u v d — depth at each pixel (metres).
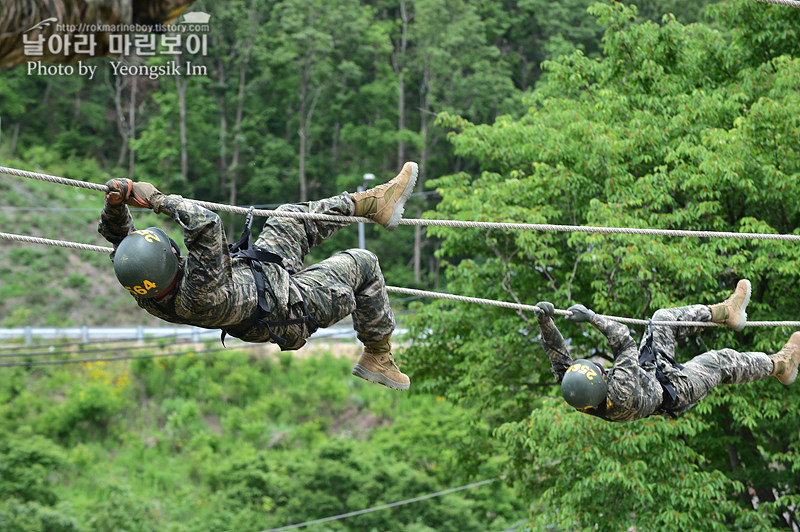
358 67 89.56
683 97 19.70
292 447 39.53
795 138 17.66
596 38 95.50
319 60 86.88
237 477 33.66
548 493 18.55
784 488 19.61
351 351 48.59
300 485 31.83
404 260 79.69
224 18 84.81
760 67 19.69
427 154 87.00
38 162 78.38
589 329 19.36
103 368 42.94
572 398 8.31
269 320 6.71
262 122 86.56
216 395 43.09
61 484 34.31
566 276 20.20
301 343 7.04
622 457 16.98
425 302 23.73
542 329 8.66
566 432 16.80
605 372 8.65
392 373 8.03
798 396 16.94
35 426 38.19
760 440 20.19
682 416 16.81
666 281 18.12
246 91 87.75
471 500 31.52
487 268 21.52
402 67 93.19
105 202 6.52
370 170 85.94
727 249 18.73
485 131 22.67
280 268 6.86
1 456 32.78
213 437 39.53
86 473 35.62
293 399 43.19
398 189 7.76
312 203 7.54
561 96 23.88
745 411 16.56
